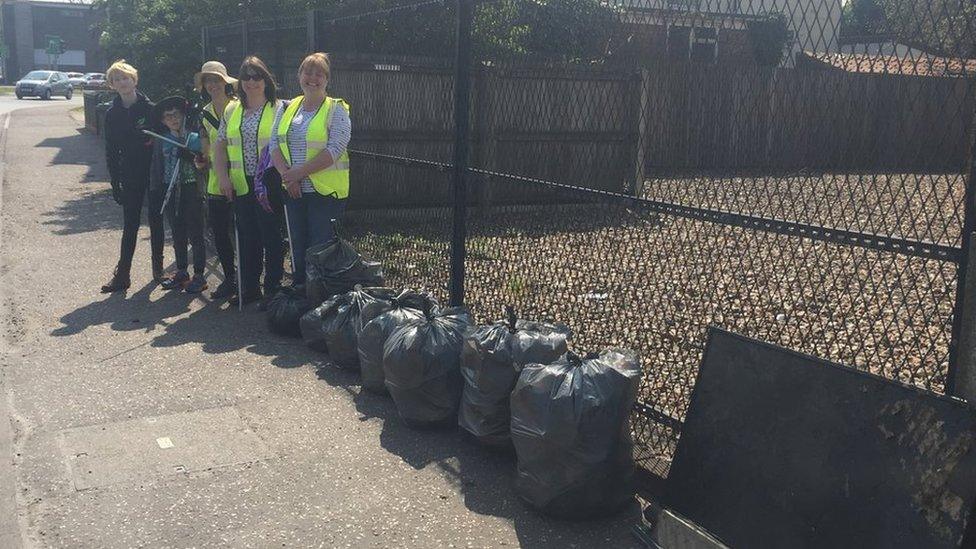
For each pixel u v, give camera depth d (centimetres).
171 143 752
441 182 720
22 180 1517
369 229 813
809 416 330
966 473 277
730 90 399
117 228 1083
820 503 318
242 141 708
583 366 393
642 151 460
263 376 578
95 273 852
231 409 521
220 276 846
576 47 506
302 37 1039
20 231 1048
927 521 284
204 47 1230
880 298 714
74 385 555
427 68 796
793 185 424
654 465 426
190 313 724
